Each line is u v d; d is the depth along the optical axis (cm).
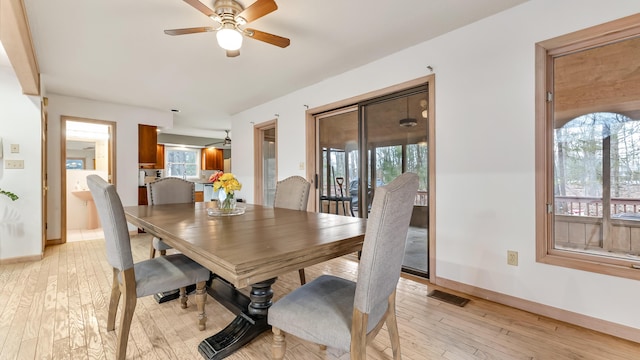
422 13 230
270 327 185
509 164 227
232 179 240
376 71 321
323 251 133
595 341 178
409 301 237
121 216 156
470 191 249
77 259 351
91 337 181
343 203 383
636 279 177
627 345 174
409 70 290
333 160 397
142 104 495
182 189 331
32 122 353
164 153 810
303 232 159
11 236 338
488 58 237
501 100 230
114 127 488
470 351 169
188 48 284
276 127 466
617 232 193
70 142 702
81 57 301
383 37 269
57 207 436
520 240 222
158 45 277
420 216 301
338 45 284
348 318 121
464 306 227
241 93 438
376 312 128
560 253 209
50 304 227
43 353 165
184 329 193
